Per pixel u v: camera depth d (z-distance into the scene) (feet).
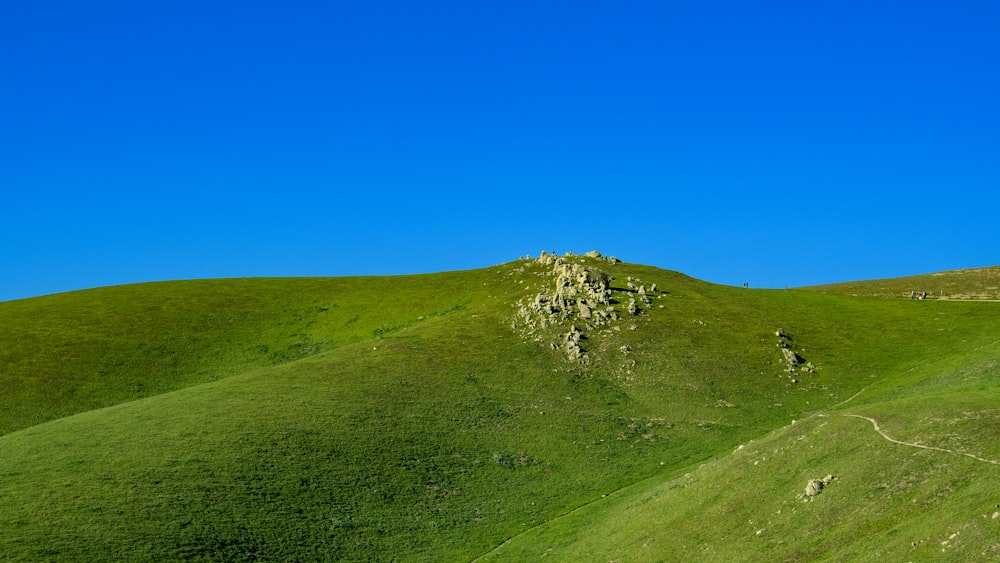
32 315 413.39
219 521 171.73
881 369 303.89
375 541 178.50
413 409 257.14
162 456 203.00
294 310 427.74
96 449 208.95
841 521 124.77
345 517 185.78
